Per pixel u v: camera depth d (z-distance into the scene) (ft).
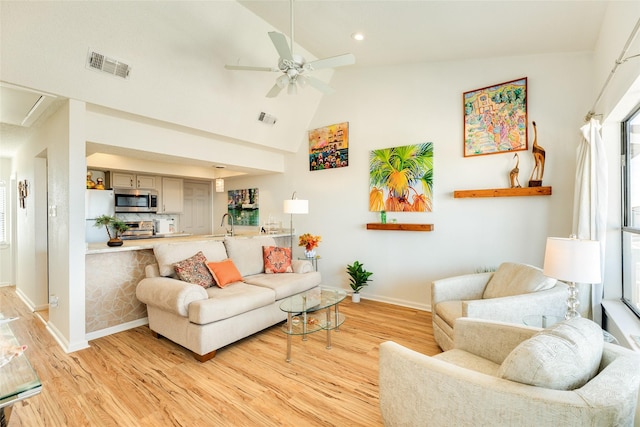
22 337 10.23
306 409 6.51
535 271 8.08
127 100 10.05
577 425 3.25
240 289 10.33
